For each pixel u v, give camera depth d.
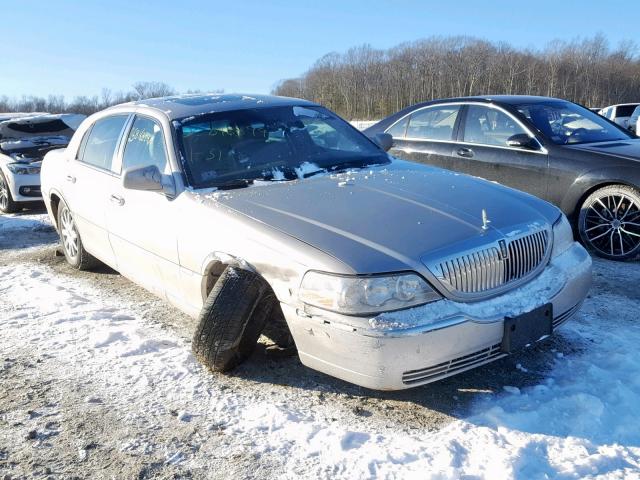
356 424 2.98
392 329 2.74
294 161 4.17
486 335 2.92
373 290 2.78
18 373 3.62
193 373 3.54
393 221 3.16
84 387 3.42
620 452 2.65
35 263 6.23
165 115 4.31
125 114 4.86
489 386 3.28
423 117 7.23
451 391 3.25
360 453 2.72
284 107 4.67
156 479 2.62
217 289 3.35
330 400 3.21
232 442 2.86
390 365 2.76
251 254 3.21
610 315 4.19
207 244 3.50
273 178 3.95
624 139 6.30
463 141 6.71
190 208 3.69
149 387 3.39
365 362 2.79
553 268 3.38
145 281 4.32
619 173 5.44
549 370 3.42
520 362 3.52
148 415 3.12
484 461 2.61
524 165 6.11
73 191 5.25
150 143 4.34
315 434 2.89
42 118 10.72
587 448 2.69
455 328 2.82
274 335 3.60
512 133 6.29
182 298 3.89
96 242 5.03
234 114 4.40
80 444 2.89
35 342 4.06
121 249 4.53
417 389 3.29
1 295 5.12
